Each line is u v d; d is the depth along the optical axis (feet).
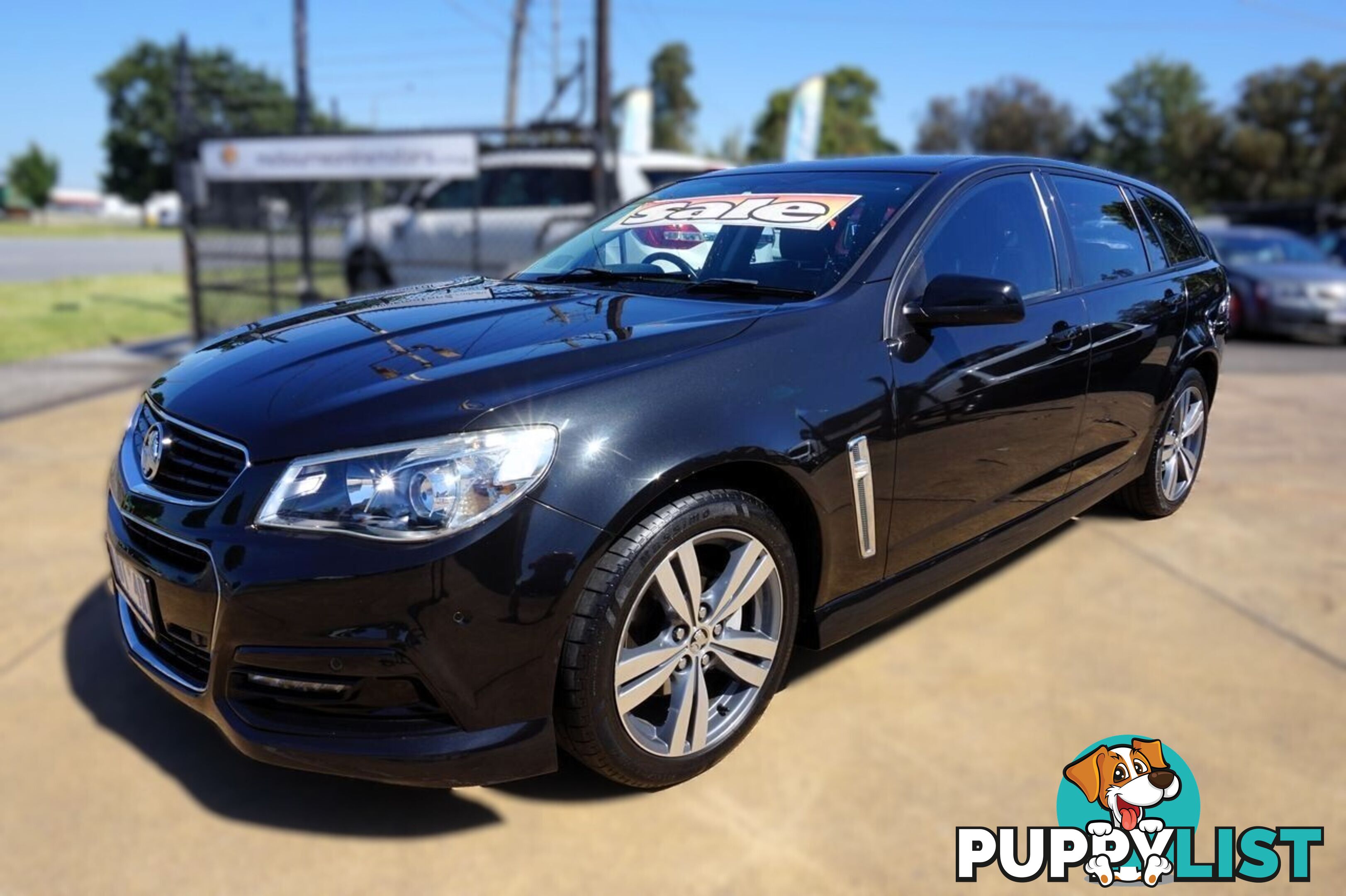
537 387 7.24
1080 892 7.03
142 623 8.10
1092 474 12.09
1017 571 12.61
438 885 7.11
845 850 7.43
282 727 7.08
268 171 29.84
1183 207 14.73
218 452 7.42
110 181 217.77
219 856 7.43
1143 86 197.67
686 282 10.07
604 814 7.86
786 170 11.64
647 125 43.60
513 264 32.78
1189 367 13.62
